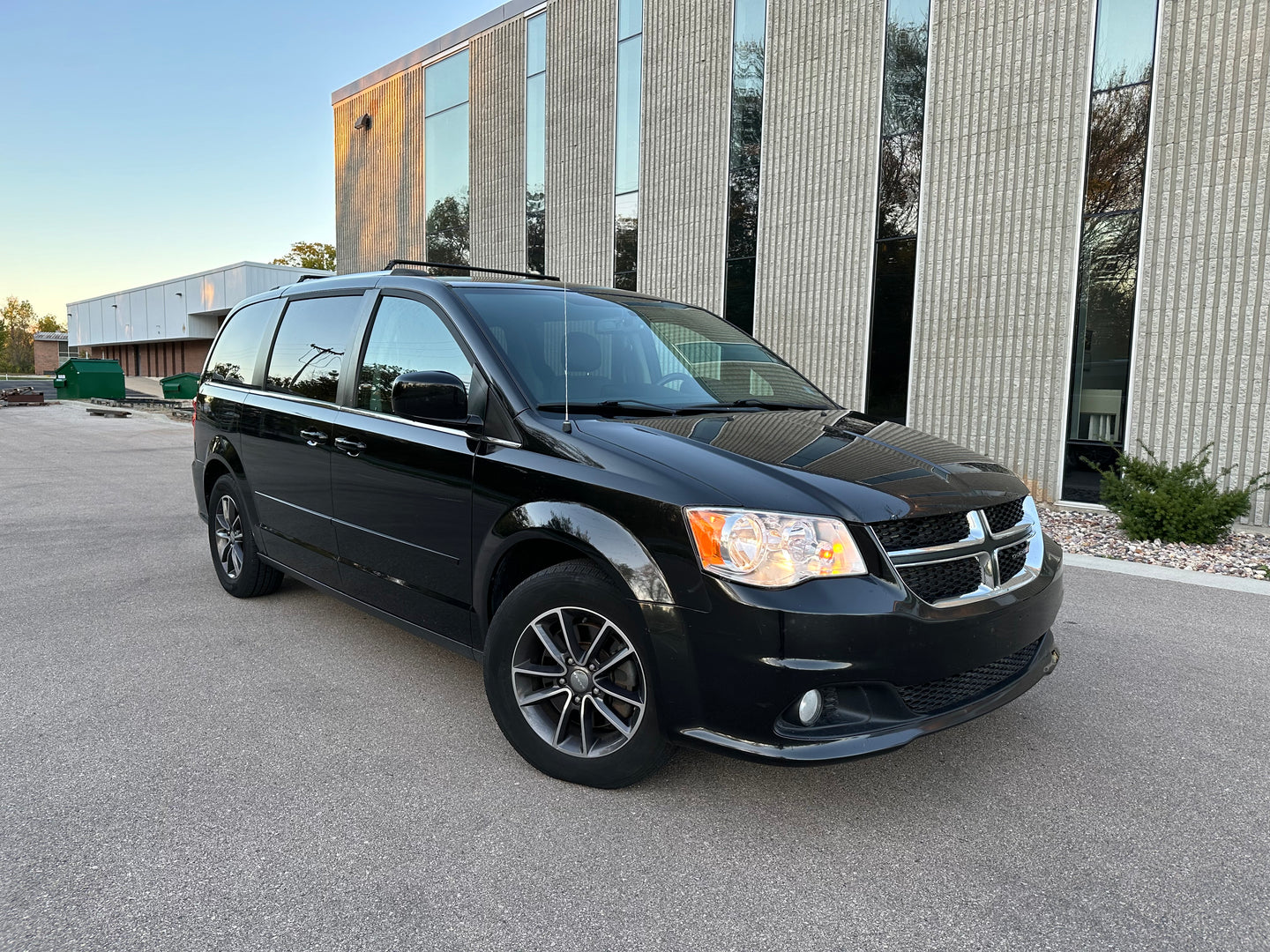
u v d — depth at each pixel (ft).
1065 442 28.48
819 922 6.51
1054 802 8.44
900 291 32.42
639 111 42.01
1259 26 23.73
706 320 13.30
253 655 12.42
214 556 16.02
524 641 8.82
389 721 10.16
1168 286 25.77
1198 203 25.07
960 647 7.63
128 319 166.71
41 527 22.57
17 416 75.36
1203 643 13.57
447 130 54.85
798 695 7.20
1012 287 29.19
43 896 6.68
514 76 49.21
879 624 7.22
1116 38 26.50
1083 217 27.61
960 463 9.09
